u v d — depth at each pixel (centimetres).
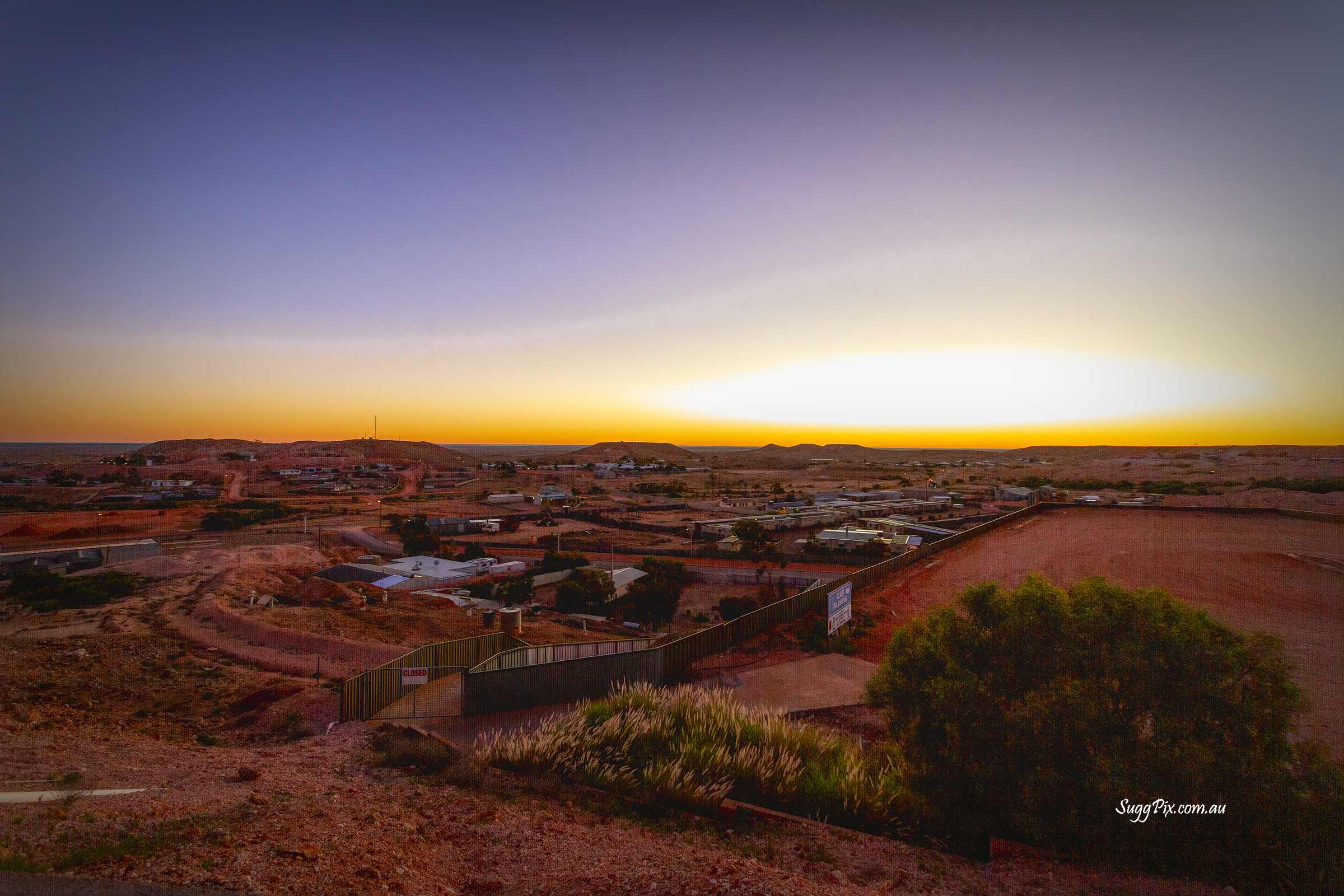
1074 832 809
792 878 673
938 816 893
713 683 1769
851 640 2242
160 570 4397
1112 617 875
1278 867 737
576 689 1630
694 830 852
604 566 5778
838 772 1010
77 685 1748
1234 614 2738
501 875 654
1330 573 3547
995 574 3644
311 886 539
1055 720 848
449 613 3388
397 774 1044
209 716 1573
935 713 928
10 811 664
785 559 5912
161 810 709
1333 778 777
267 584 4128
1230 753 782
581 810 898
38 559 4862
